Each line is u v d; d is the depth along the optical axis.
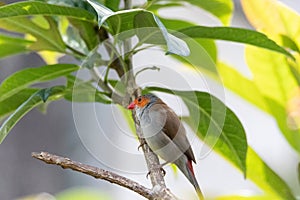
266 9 4.91
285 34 4.91
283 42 4.91
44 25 5.45
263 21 4.95
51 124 9.75
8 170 9.55
